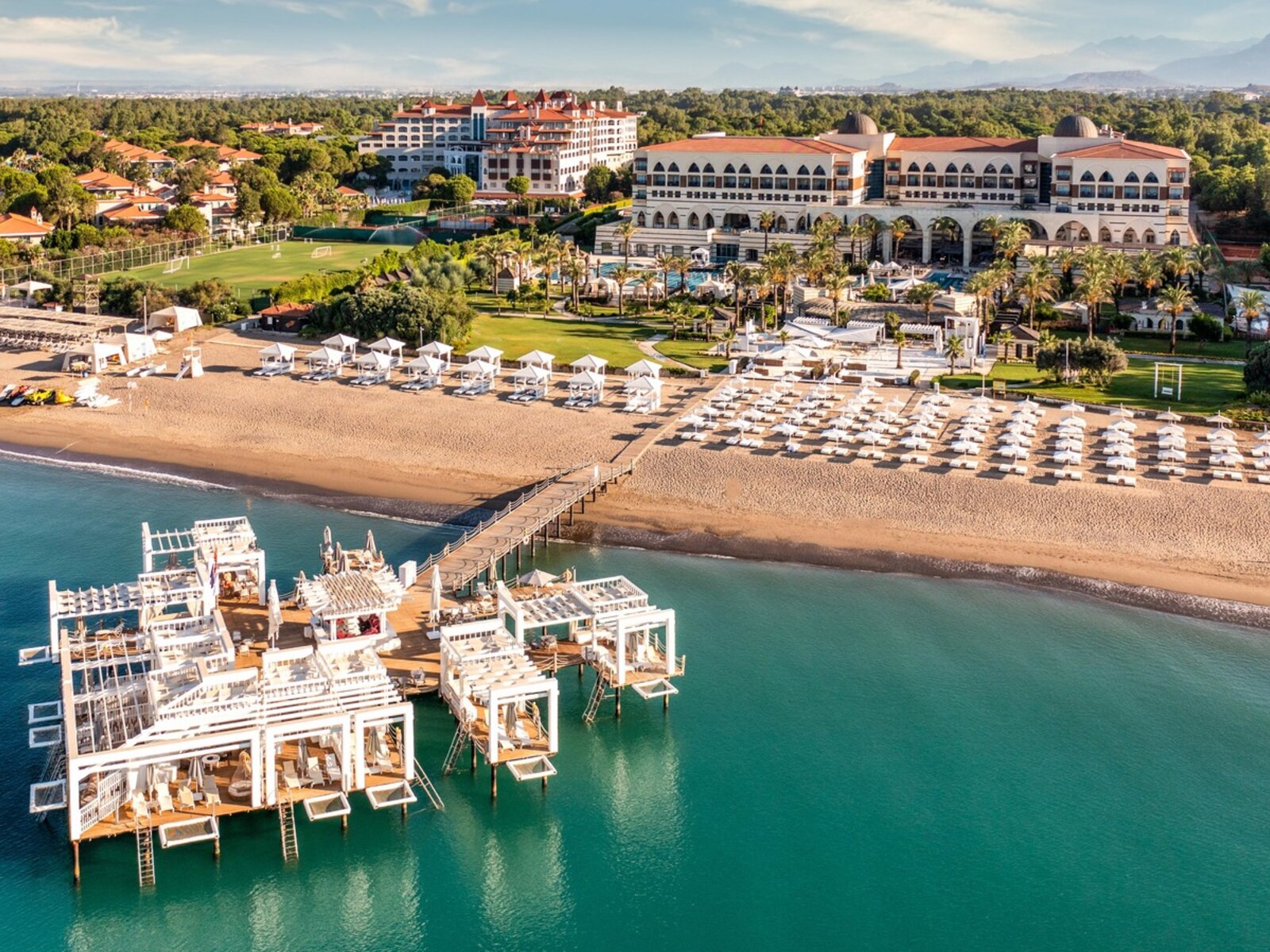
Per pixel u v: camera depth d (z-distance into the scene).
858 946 59.72
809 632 89.44
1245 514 104.19
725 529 107.06
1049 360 143.00
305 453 126.69
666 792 71.62
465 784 72.56
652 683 82.62
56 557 100.25
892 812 69.38
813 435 124.69
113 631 81.44
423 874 65.12
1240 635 88.62
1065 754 74.38
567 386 143.88
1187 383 141.12
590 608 80.19
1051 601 94.12
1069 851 66.19
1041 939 60.06
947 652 86.38
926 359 155.38
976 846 66.62
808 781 72.31
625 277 188.00
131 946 59.81
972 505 108.62
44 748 73.56
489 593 87.81
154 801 65.94
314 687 69.94
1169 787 71.25
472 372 143.88
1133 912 61.75
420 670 77.00
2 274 198.38
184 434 133.00
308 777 69.38
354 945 60.34
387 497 115.06
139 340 158.25
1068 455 115.62
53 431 134.38
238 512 111.25
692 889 63.88
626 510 111.06
